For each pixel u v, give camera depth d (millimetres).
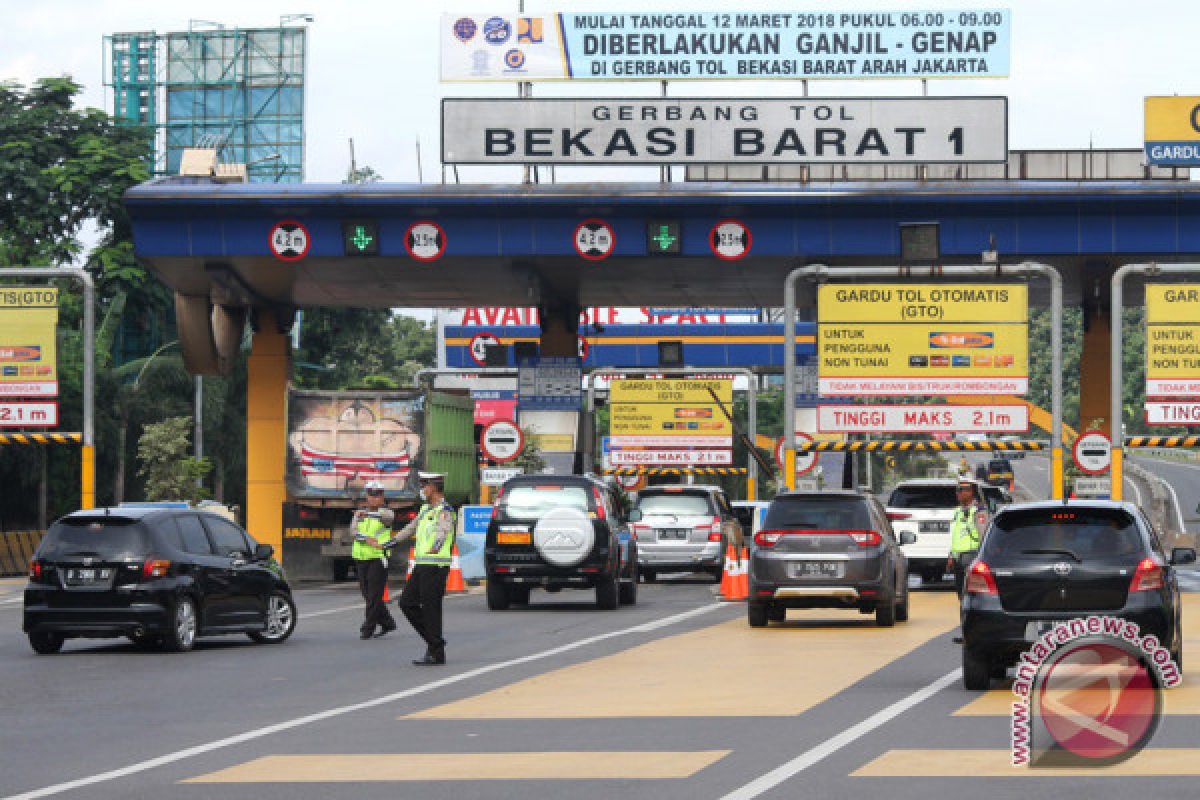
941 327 70500
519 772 22391
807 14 80062
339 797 20625
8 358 71125
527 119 78500
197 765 23516
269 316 89875
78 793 21141
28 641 47656
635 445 110562
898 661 37969
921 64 80125
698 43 80500
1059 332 69562
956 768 22141
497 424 79812
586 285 89500
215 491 127125
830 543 47719
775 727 26656
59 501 109375
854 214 77125
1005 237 77438
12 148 119375
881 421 70688
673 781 21391
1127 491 185875
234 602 44562
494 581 57250
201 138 161375
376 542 46844
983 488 70500
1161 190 76062
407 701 31375
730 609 57938
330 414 72938
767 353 155875
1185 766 22156
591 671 36438
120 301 116500
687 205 77250
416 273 83500
